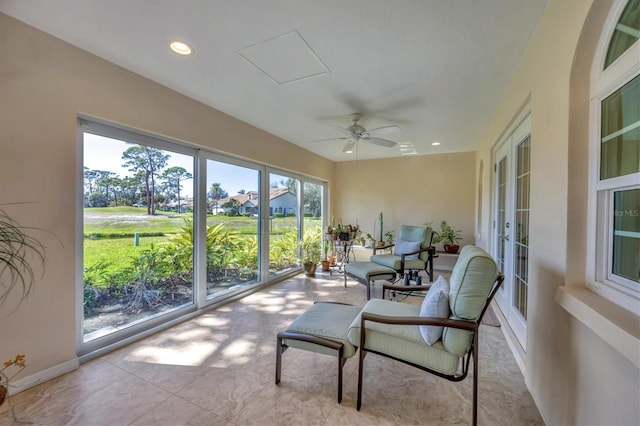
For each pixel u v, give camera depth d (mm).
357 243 5855
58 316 1864
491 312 3094
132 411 1551
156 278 2643
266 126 3662
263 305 3303
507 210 2742
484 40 1804
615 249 1127
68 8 1549
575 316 1122
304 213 5164
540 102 1616
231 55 2010
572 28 1244
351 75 2285
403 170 5652
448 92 2590
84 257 2107
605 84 1136
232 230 3502
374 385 1804
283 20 1630
